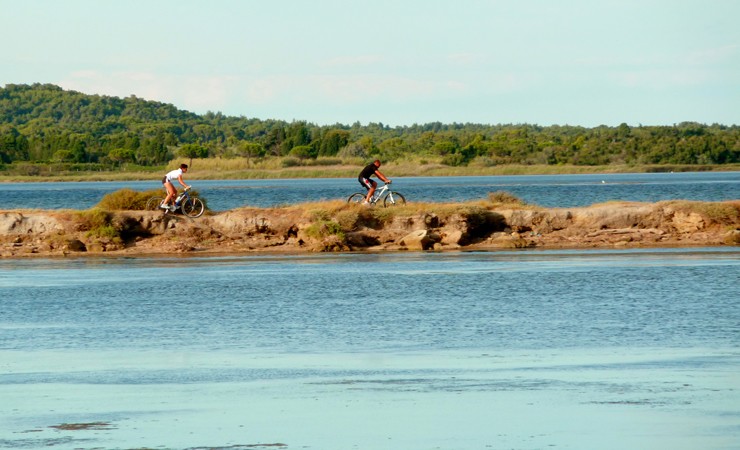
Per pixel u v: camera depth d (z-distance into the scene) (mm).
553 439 43594
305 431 45469
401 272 112875
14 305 89688
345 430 45594
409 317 80562
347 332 73562
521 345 67125
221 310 85438
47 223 145625
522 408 49344
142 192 157250
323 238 142875
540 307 85000
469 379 56438
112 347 68312
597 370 58344
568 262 121562
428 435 44531
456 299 90688
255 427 46281
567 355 63250
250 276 110562
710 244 141375
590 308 84062
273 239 145750
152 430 45781
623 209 151875
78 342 70375
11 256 136000
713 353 63000
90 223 144875
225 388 54906
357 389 54250
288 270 116500
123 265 124188
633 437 43688
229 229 147000
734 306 83688
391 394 52969
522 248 141625
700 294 91375
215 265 123250
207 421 47500
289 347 67625
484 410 49062
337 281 105000
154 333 74062
